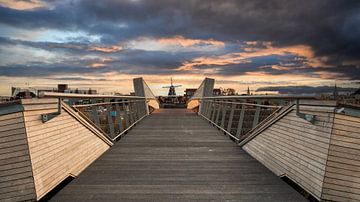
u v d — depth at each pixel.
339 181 2.45
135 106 9.77
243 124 5.67
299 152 3.01
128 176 3.49
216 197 2.79
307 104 2.90
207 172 3.69
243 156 4.66
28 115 2.48
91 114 4.80
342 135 2.45
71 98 3.28
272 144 3.85
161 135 7.01
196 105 17.28
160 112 16.30
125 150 5.15
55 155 2.95
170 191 2.96
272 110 4.17
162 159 4.43
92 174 3.57
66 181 3.38
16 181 2.39
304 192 2.93
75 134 3.64
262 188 3.06
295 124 3.18
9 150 2.39
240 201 2.70
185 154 4.80
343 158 2.45
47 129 2.81
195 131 7.73
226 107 7.52
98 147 4.68
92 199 2.72
